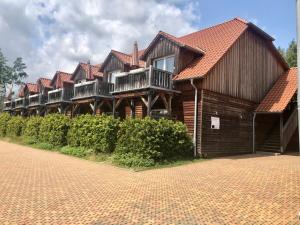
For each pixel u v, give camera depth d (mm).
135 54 21812
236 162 15797
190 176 11758
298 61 7137
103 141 16594
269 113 21516
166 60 20156
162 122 15594
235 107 20141
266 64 23625
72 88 28359
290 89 22406
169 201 8117
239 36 19984
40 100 33188
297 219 6617
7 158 15711
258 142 22031
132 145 15031
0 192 8820
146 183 10445
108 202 7988
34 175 11469
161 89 17484
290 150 22422
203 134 17516
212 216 6855
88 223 6379
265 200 8141
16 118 29594
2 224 6238
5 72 69188
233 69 20031
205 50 19984
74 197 8445
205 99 17781
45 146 20766
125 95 18812
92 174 12047
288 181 10523
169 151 15586
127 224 6348
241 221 6512
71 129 19828
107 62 25156
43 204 7719
